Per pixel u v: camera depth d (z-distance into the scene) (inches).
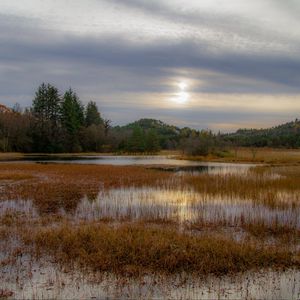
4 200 716.0
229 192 827.4
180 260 343.9
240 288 296.2
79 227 469.1
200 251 365.7
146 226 499.5
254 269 335.0
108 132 4347.9
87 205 673.0
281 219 557.3
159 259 346.6
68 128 3774.6
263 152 3528.5
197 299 276.8
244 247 379.9
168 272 323.6
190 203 703.7
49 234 426.9
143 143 3880.4
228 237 441.4
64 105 3816.4
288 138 5457.7
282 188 884.0
